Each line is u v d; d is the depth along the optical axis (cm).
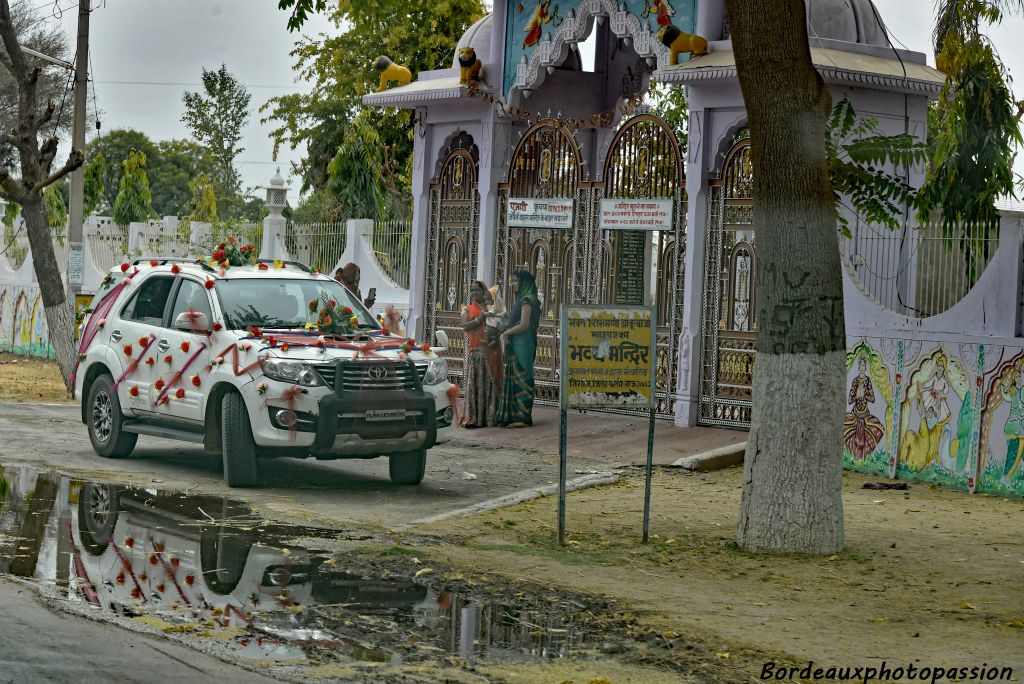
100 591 726
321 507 1055
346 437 1112
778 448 919
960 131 1405
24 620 648
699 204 1588
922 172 1528
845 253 1384
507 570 833
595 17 1766
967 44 1376
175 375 1209
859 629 705
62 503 1011
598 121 1875
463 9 3178
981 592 804
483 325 1644
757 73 897
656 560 888
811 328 912
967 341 1238
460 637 667
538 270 1825
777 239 913
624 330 943
